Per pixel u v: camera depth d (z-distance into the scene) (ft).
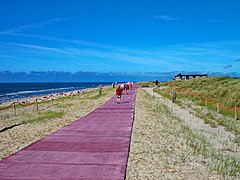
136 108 68.08
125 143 31.17
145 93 131.13
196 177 21.16
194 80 158.71
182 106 75.25
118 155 26.32
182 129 42.14
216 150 30.50
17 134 38.40
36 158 25.27
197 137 36.76
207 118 52.90
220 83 122.83
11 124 49.73
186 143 32.12
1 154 27.53
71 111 66.64
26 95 211.82
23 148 29.01
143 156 26.55
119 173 21.29
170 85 181.37
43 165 23.20
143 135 36.37
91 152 27.37
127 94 120.78
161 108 68.85
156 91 141.79
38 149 28.55
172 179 20.62
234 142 34.99
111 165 23.26
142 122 47.11
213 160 26.04
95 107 72.95
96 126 42.50
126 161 24.45
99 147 29.37
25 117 60.49
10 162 24.06
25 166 22.93
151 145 30.96
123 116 53.31
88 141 32.24
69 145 30.30
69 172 21.48
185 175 21.54
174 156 26.86
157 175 21.42
